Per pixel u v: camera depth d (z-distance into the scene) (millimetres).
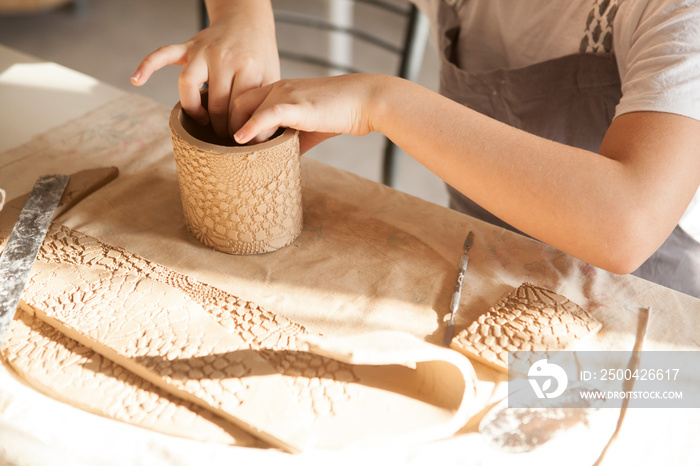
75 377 507
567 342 538
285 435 460
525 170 574
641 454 466
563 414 486
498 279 612
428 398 497
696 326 567
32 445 463
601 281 613
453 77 939
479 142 589
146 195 702
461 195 968
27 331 546
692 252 838
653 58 618
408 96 615
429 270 623
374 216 688
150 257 622
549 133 880
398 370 518
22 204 667
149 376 501
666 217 568
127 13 2467
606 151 612
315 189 724
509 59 946
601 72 806
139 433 469
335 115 612
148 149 774
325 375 508
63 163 743
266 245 629
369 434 467
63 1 2402
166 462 454
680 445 472
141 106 854
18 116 819
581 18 815
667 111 580
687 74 584
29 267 583
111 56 2230
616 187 560
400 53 1252
